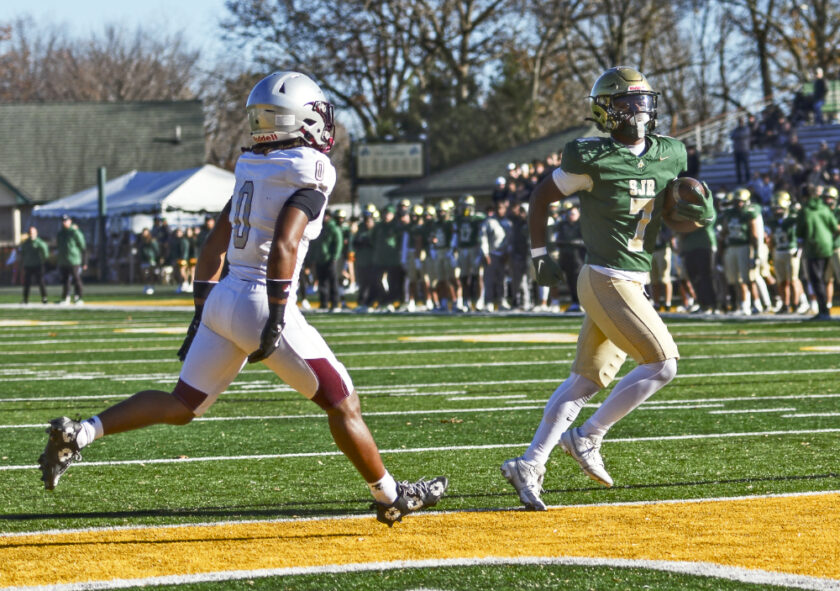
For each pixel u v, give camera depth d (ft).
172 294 309.42
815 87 302.25
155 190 367.25
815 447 63.67
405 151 341.21
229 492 53.42
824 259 164.14
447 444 67.00
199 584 37.99
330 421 42.60
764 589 36.60
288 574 39.09
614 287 48.24
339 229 215.72
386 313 208.13
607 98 48.60
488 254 198.08
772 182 257.14
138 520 47.55
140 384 100.42
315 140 42.09
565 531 44.75
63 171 490.90
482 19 424.46
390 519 43.73
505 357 119.96
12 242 485.97
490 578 38.34
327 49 419.74
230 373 42.42
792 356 115.75
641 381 48.83
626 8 378.12
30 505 50.83
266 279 40.27
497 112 387.34
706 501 49.85
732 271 177.68
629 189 48.06
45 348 139.13
